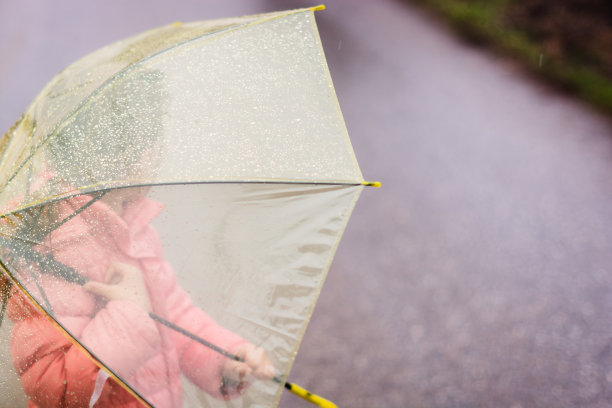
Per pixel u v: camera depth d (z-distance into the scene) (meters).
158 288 1.59
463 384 3.34
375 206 4.98
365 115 6.50
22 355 1.60
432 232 4.64
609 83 7.20
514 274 4.21
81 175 1.60
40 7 8.98
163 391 1.56
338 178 1.70
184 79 1.76
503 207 4.99
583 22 8.22
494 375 3.39
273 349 1.60
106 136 1.65
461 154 5.79
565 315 3.84
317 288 1.62
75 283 1.55
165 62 1.78
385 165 5.59
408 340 3.63
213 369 1.58
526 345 3.60
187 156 1.65
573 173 5.53
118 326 1.54
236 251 1.64
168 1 9.35
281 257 1.64
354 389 3.32
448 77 7.50
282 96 1.80
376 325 3.74
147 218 1.60
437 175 5.43
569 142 6.08
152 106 1.70
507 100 6.97
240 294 1.63
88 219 1.57
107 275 1.57
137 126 1.66
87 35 7.93
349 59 7.90
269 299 1.62
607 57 7.73
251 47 1.88
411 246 4.47
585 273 4.24
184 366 1.58
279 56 1.88
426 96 6.97
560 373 3.40
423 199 5.07
